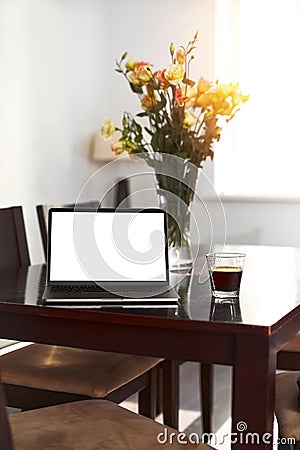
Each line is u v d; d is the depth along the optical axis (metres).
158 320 1.85
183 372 4.29
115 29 5.29
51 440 1.73
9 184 4.30
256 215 5.12
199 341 1.84
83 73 5.02
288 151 5.17
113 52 5.29
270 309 1.96
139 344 1.91
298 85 5.11
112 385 2.34
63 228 2.22
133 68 2.57
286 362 2.62
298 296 2.16
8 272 2.68
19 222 3.04
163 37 5.21
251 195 5.08
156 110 2.53
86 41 5.04
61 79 4.78
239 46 5.20
